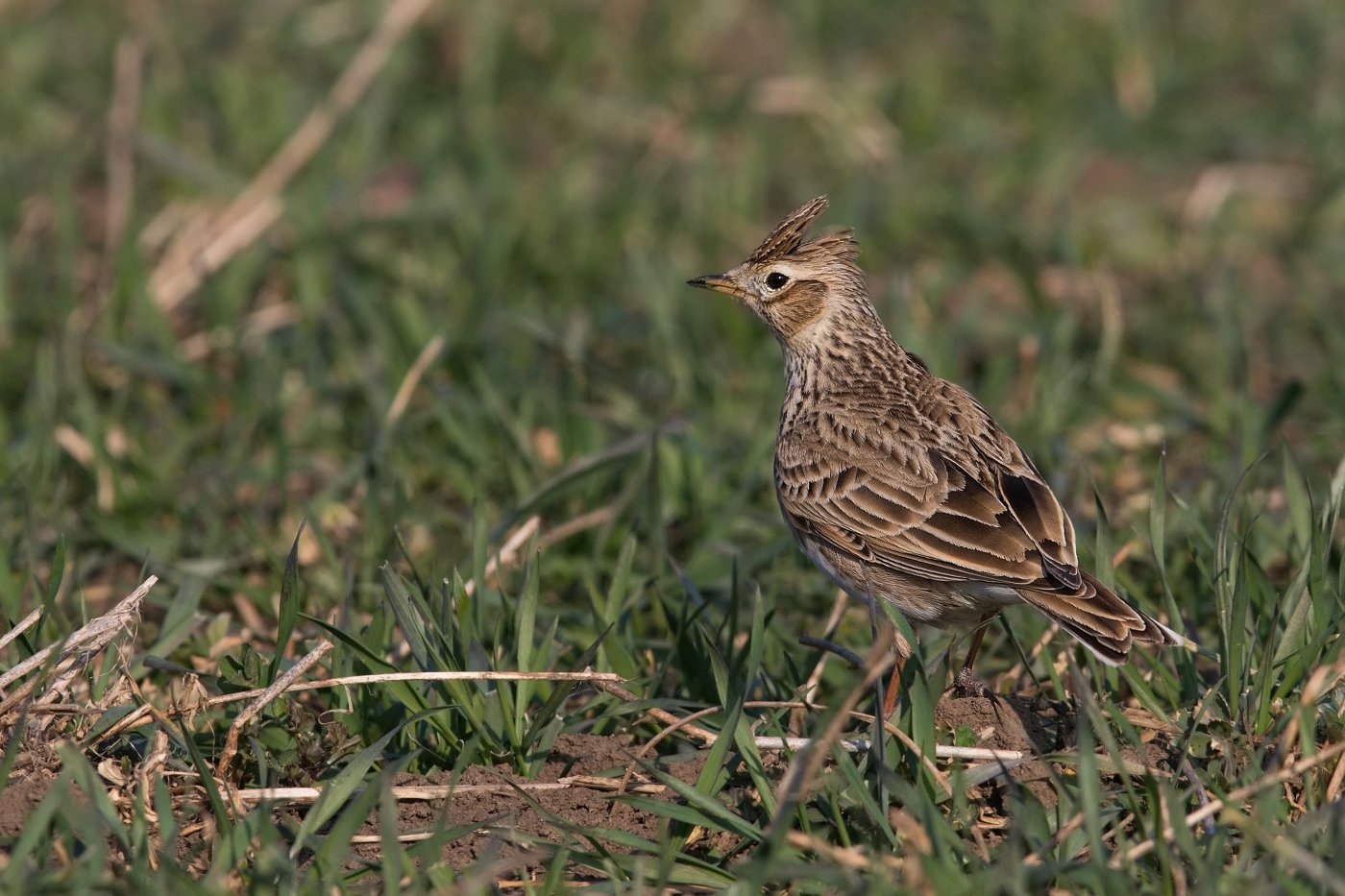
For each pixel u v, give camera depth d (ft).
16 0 78.33
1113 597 29.04
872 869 24.21
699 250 59.77
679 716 30.91
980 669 34.53
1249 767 27.02
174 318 55.16
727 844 27.66
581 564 38.65
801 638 31.19
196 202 60.95
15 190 60.59
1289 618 29.91
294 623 33.53
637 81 75.51
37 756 27.58
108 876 25.03
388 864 24.53
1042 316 53.72
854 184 64.85
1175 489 41.75
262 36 77.05
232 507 40.22
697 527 41.04
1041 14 81.71
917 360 36.29
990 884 23.84
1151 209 64.54
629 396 47.75
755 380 49.29
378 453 41.19
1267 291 58.65
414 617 29.86
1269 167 69.77
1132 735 27.14
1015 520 30.99
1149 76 76.43
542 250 57.62
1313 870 23.04
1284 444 34.22
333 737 28.91
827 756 27.94
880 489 32.71
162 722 27.94
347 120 66.13
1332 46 80.28
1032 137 69.62
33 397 46.80
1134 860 25.39
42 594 35.86
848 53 79.41
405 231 59.98
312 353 49.01
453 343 48.49
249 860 26.09
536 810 27.30
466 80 72.33
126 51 63.16
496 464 43.96
